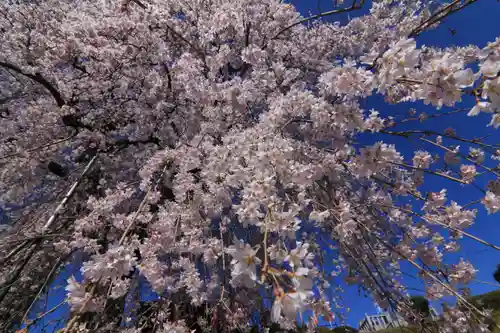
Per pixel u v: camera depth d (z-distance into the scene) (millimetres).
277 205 1323
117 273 1401
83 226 2326
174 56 3924
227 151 1847
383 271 2482
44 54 2869
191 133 3059
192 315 2689
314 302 1521
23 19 2918
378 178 2541
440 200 2170
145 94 3262
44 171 3852
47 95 3984
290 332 2174
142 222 2221
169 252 2314
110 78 3191
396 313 2484
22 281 2930
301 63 4348
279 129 1811
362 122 1646
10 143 3166
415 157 2475
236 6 3479
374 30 3574
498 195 2049
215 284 2393
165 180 2623
